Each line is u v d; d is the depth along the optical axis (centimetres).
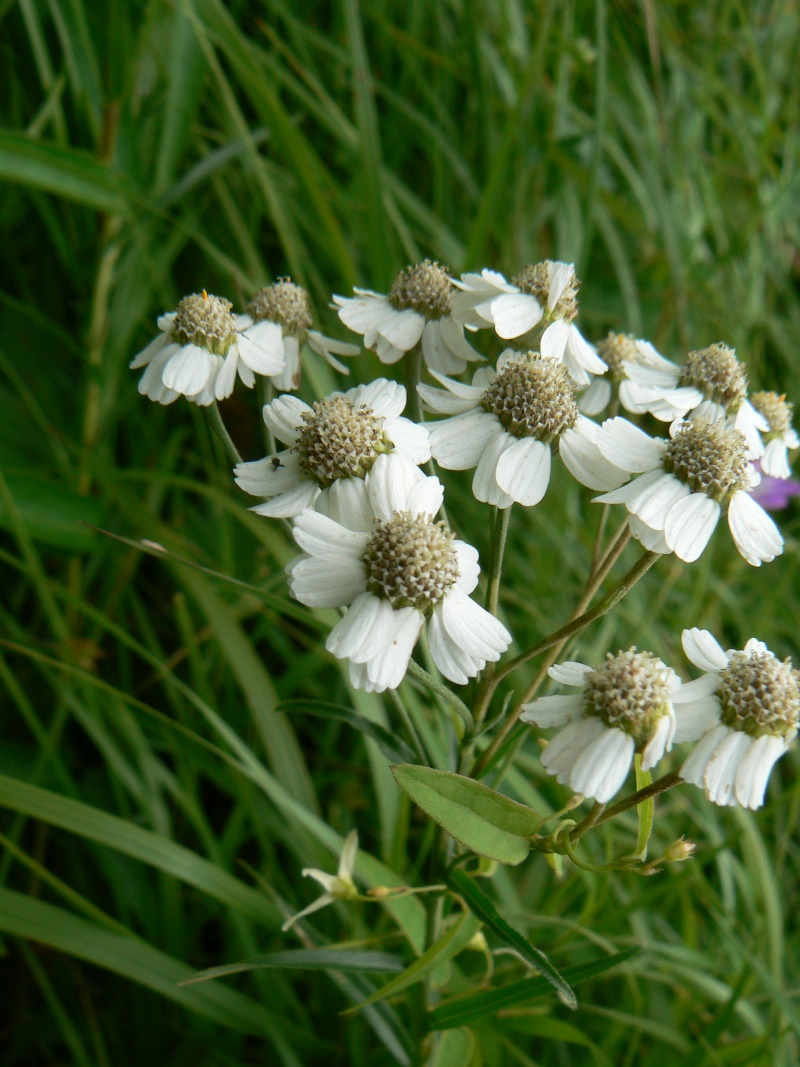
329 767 18
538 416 12
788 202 27
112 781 17
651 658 11
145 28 18
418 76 22
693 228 25
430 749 15
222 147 20
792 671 12
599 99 20
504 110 23
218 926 18
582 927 15
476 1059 14
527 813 11
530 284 13
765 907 17
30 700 18
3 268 20
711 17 27
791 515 25
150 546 12
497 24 23
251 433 21
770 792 20
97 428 19
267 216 21
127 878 17
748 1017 16
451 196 23
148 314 20
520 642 19
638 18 25
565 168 23
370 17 22
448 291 14
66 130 20
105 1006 17
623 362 14
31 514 17
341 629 11
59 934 14
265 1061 16
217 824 18
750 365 24
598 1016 17
